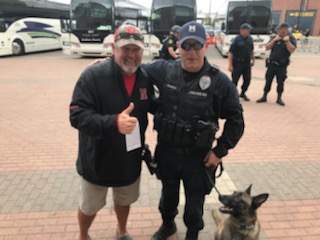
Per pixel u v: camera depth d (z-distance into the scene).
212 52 23.45
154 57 17.98
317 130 6.02
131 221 3.20
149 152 2.59
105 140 2.25
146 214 3.31
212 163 2.48
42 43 21.06
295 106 7.82
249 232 2.47
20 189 3.72
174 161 2.54
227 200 2.46
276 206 3.47
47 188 3.75
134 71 2.21
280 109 7.53
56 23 22.61
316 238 2.98
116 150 2.29
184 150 2.48
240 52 7.84
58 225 3.08
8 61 16.33
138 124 2.35
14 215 3.22
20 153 4.75
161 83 2.44
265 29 17.48
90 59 17.53
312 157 4.78
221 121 6.39
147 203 3.50
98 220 3.19
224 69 13.77
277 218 3.26
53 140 5.29
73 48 16.94
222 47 19.39
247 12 17.55
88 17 16.45
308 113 7.20
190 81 2.34
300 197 3.66
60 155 4.69
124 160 2.36
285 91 9.62
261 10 17.34
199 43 2.19
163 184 2.73
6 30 17.70
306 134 5.78
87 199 2.49
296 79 11.79
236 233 2.50
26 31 19.38
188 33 2.21
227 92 2.36
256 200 2.42
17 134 5.57
